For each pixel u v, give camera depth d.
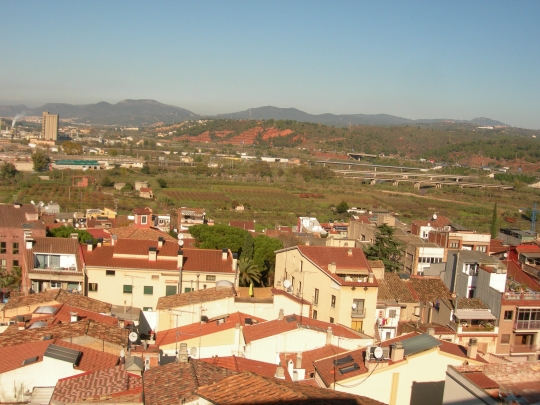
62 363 45.28
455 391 34.69
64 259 90.75
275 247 112.94
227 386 31.69
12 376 44.56
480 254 89.75
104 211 186.25
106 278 88.00
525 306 77.00
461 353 52.50
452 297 82.56
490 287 79.75
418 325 78.31
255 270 99.44
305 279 84.94
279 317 66.75
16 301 69.50
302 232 157.75
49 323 60.16
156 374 36.34
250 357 59.88
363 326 78.88
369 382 47.84
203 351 63.19
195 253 93.25
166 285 88.75
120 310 75.00
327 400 31.77
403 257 121.25
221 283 80.88
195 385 33.28
